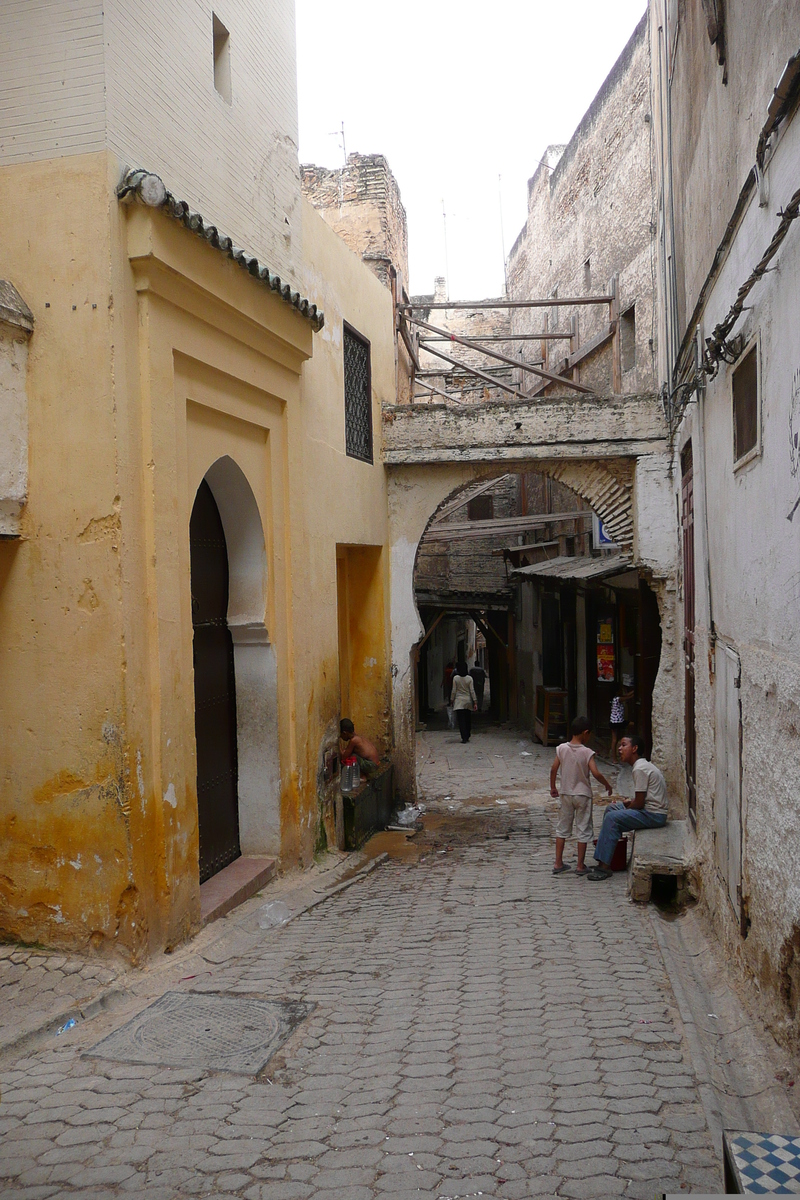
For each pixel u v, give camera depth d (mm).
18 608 4875
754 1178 2244
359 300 9641
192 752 5418
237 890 6164
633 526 9828
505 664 20781
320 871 7477
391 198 12586
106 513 4734
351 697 10539
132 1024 4238
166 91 5367
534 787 12328
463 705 16875
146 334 4957
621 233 13086
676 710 9289
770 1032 3768
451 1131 3248
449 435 10117
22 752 4891
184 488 5469
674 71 7758
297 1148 3170
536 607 18000
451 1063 3801
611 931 5797
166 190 4918
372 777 9305
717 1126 3189
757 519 4199
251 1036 4102
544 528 17766
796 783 3451
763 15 3857
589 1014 4301
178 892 5219
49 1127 3352
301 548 7430
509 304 12727
